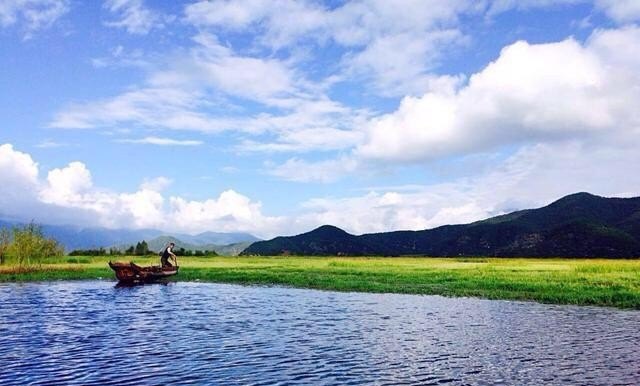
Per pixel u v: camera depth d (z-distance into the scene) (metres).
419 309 43.12
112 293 56.28
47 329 33.00
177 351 26.36
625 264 91.44
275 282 68.50
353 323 36.03
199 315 39.69
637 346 28.11
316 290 59.59
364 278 70.06
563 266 90.25
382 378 21.50
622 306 43.94
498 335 31.42
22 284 67.12
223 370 22.56
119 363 23.70
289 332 32.25
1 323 35.38
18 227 89.12
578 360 24.70
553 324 35.28
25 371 22.20
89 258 127.38
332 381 20.97
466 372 22.50
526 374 22.17
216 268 92.00
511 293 52.06
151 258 137.25
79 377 21.28
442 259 163.00
